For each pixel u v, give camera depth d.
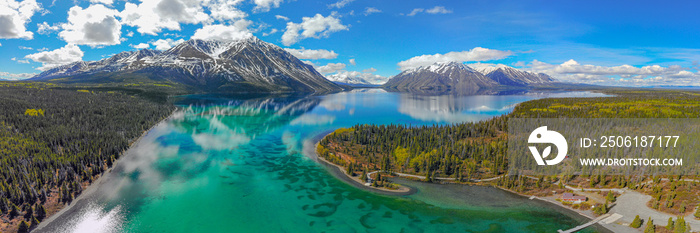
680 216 85.81
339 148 173.38
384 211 99.44
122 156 154.12
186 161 148.38
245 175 130.75
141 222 92.50
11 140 144.62
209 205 103.12
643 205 94.94
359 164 145.25
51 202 100.75
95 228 89.31
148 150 167.00
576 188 110.94
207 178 126.50
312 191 114.50
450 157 144.12
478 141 177.88
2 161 116.50
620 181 109.56
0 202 91.44
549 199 106.00
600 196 103.88
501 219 93.81
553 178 118.56
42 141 149.88
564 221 91.44
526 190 113.62
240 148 175.00
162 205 102.75
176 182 121.88
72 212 97.19
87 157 133.50
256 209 100.81
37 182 105.88
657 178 107.50
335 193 112.88
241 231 88.12
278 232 87.75
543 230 87.06
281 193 112.75
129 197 108.06
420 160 140.12
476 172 131.88
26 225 87.19
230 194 111.62
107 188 114.81
